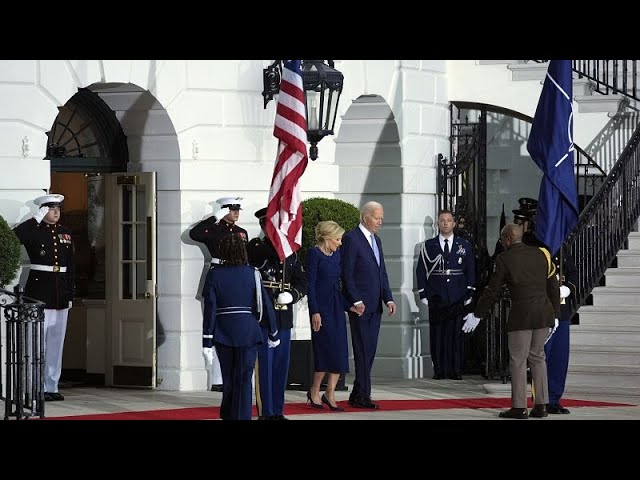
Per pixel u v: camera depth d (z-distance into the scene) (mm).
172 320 35906
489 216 49156
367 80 39094
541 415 30141
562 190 32719
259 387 28984
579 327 36438
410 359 40375
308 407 31812
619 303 37375
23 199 33344
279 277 30031
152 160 36094
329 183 38062
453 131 42906
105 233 36594
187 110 35719
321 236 31281
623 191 39031
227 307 27250
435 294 39750
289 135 31750
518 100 42750
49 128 33500
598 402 33469
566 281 32812
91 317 36938
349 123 40219
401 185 40312
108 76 34375
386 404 32844
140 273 36156
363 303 31859
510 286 30188
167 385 35875
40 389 29062
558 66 33031
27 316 28812
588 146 43531
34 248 33406
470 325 30562
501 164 48938
